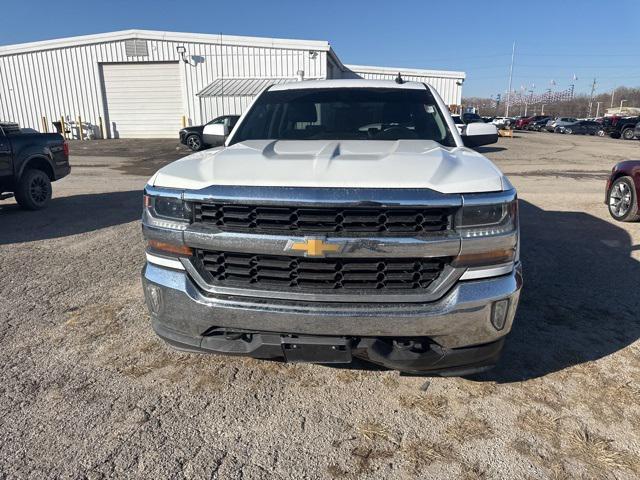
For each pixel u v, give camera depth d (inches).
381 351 95.5
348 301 94.0
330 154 107.6
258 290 96.6
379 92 162.9
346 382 118.3
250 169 100.3
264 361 127.6
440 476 88.6
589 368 124.0
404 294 94.0
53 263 207.5
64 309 159.2
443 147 124.1
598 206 336.5
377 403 110.1
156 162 670.5
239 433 100.0
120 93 1145.4
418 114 151.9
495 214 94.6
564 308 160.2
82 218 301.1
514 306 98.3
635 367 124.5
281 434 99.7
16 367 123.6
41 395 112.0
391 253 91.9
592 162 657.6
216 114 1048.8
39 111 1160.8
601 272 196.5
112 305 162.1
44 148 330.0
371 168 98.0
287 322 94.2
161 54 1107.9
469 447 96.0
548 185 437.4
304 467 90.7
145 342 137.0
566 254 221.0
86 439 97.6
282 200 92.0
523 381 118.4
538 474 88.8
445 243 92.0
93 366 124.5
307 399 111.5
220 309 96.7
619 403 109.7
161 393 113.3
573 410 107.3
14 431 99.7
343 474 89.1
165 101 1140.5
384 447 96.0
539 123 2135.8
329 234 92.4
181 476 88.1
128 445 96.0
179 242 99.4
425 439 98.3
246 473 89.1
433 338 94.7
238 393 113.7
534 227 273.3
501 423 103.0
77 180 483.5
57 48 1123.9
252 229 95.0
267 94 168.2
